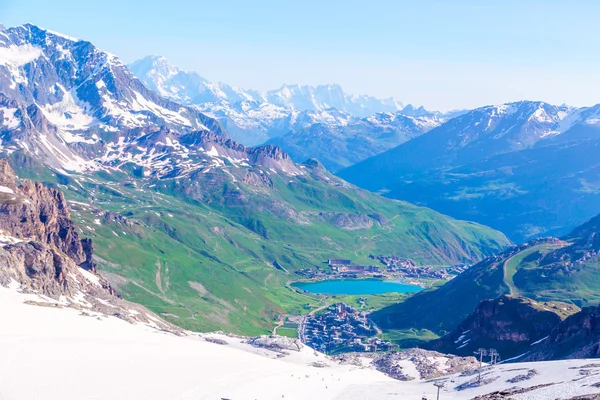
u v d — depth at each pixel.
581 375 180.25
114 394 169.75
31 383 166.88
